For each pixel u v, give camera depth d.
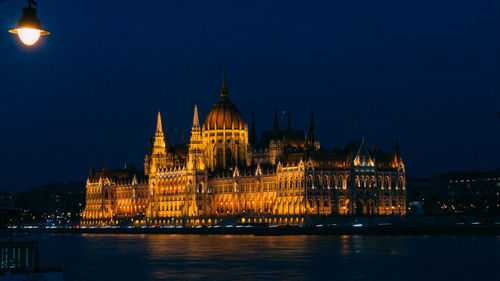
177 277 182.75
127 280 178.75
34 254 112.56
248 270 194.12
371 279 174.75
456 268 194.00
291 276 181.00
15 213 114.69
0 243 109.06
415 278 176.12
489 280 172.50
